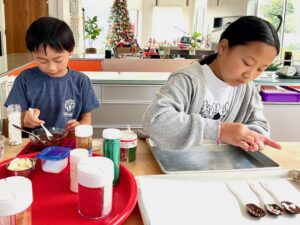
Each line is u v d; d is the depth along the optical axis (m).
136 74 2.57
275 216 0.67
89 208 0.62
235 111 1.20
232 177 0.84
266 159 0.99
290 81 2.44
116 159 0.75
